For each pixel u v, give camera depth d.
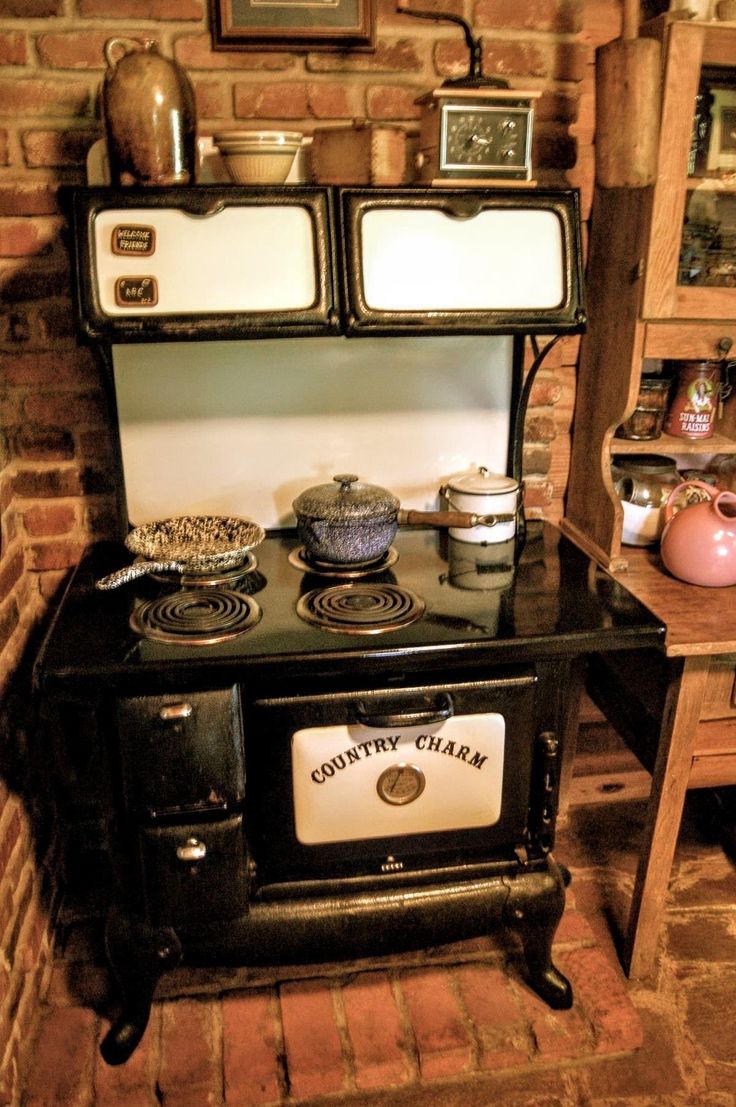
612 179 1.50
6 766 1.53
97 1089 1.47
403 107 1.65
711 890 1.95
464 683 1.33
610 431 1.67
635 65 1.40
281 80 1.61
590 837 2.10
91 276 1.32
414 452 1.81
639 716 1.68
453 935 1.51
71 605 1.45
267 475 1.78
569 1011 1.60
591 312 1.73
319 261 1.38
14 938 1.50
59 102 1.54
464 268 1.43
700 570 1.59
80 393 1.69
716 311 1.54
